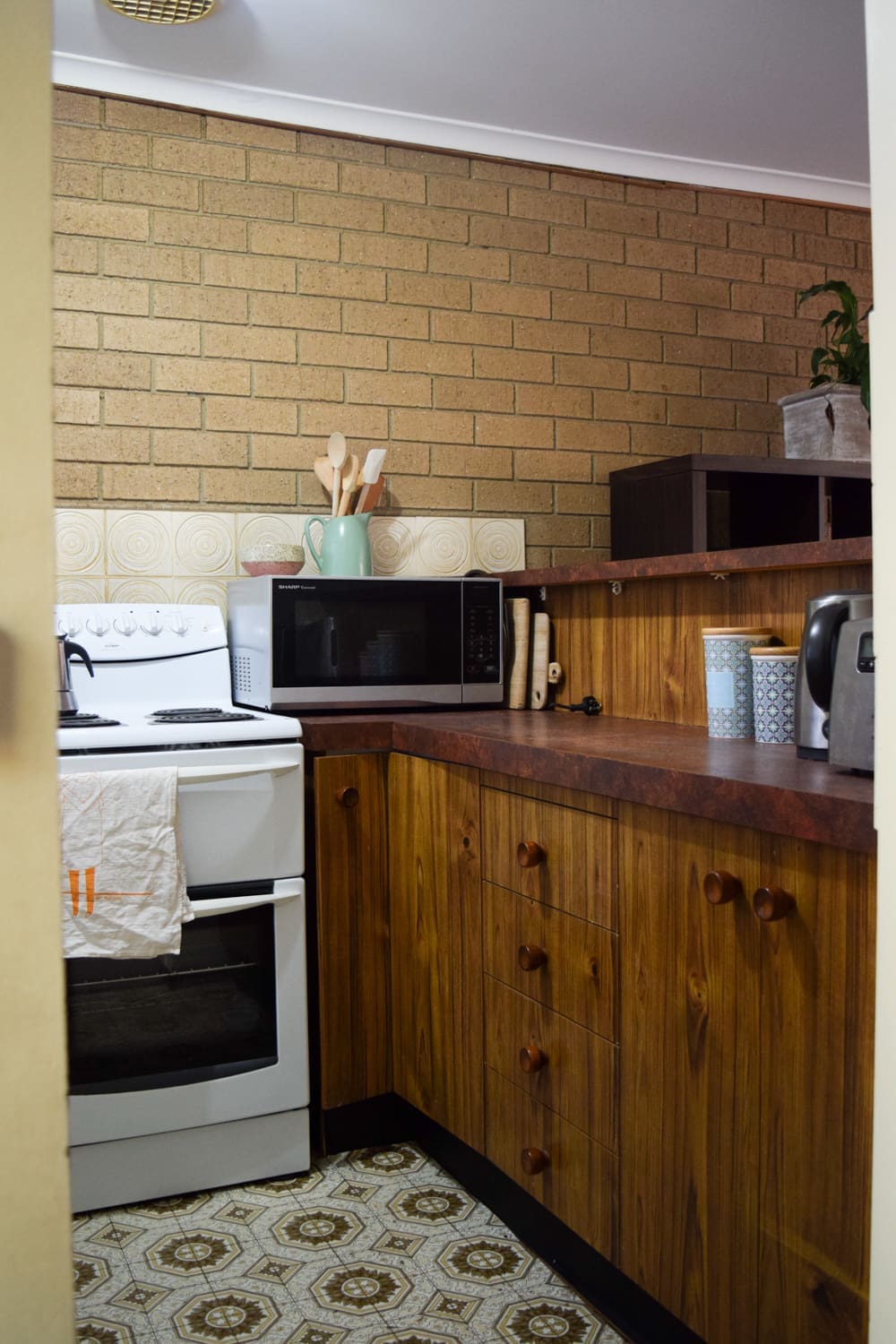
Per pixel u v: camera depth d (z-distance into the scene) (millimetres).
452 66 2879
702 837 1521
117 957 2154
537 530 3410
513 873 2014
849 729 1446
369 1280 1952
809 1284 1340
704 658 2162
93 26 2645
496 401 3348
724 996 1480
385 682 2764
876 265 879
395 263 3203
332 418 3139
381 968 2494
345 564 2943
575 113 3172
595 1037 1776
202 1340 1784
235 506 3031
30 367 757
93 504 2887
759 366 3707
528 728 2316
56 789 774
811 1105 1333
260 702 2723
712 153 3482
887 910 896
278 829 2346
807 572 2080
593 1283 1854
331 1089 2443
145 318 2928
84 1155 2205
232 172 3006
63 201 2840
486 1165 2197
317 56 2803
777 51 2838
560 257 3420
